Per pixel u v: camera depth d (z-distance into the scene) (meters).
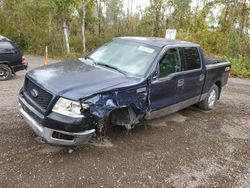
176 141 5.79
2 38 10.12
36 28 25.55
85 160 4.66
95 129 4.64
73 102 4.26
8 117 6.08
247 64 18.39
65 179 4.13
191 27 29.30
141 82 5.12
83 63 5.72
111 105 4.62
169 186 4.25
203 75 7.07
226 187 4.38
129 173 4.45
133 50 5.89
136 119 5.34
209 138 6.15
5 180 3.97
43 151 4.79
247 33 25.00
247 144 6.06
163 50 5.76
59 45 24.91
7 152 4.66
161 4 27.80
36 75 4.90
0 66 9.69
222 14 27.41
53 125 4.25
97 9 27.45
